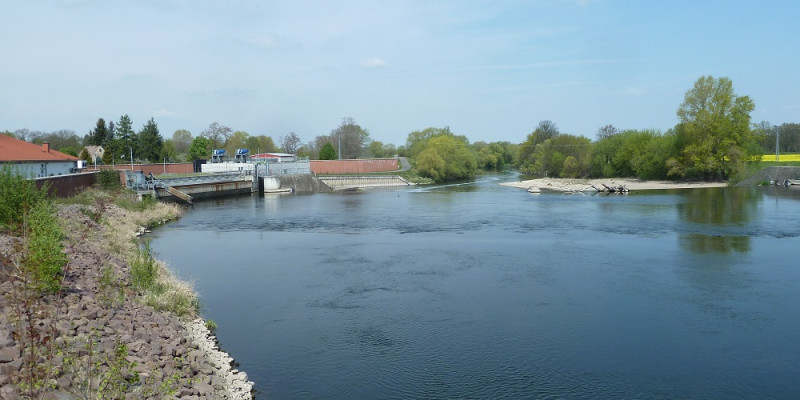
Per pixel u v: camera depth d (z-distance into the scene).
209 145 161.25
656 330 20.47
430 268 31.06
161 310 20.27
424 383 16.11
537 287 26.59
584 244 38.88
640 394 15.50
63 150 120.25
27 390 10.43
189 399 12.98
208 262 33.06
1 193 24.06
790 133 151.88
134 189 64.38
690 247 37.25
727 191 87.38
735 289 25.94
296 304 23.89
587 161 131.62
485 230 46.88
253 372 16.75
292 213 62.84
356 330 20.56
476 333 20.22
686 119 104.12
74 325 14.65
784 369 17.08
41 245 16.95
